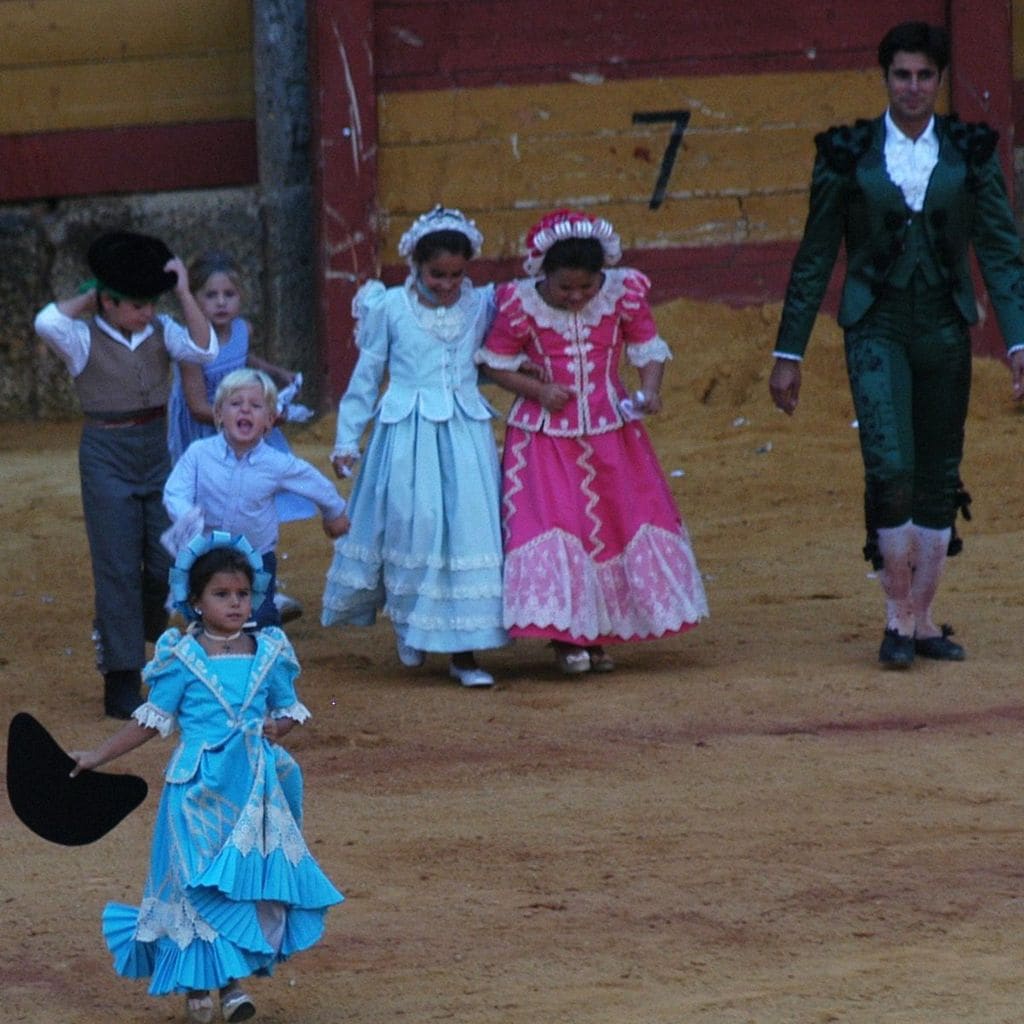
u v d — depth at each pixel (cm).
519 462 3581
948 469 3562
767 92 6656
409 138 6588
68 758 2136
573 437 3562
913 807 2778
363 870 2589
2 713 3484
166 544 3109
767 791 2867
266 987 2217
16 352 7044
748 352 6525
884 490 3472
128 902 2522
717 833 2689
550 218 3519
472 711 3391
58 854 2719
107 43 6969
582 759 3067
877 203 3438
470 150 6612
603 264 3541
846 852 2600
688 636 3909
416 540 3528
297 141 6962
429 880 2545
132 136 7019
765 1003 2130
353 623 3697
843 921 2361
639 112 6638
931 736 3130
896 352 3484
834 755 3036
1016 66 6906
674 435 6125
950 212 3441
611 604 3572
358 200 6544
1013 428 5972
